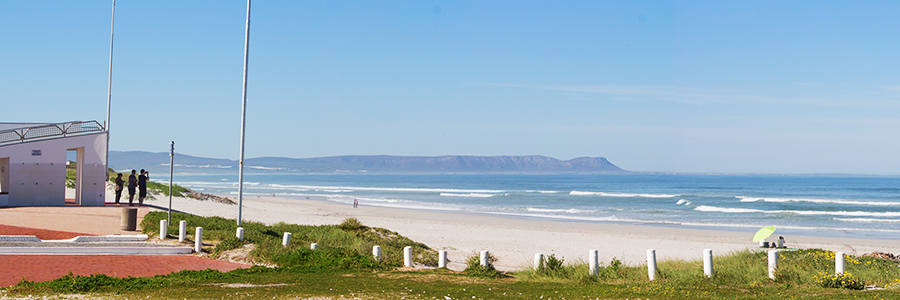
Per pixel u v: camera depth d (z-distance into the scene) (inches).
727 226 1649.9
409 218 1827.0
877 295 374.0
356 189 5246.1
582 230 1485.0
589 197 3543.3
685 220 1871.3
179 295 390.6
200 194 1924.2
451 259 820.6
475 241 1155.3
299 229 913.5
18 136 1044.5
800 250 650.8
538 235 1307.8
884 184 6939.0
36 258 550.6
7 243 586.6
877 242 1269.7
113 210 1007.6
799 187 5816.9
